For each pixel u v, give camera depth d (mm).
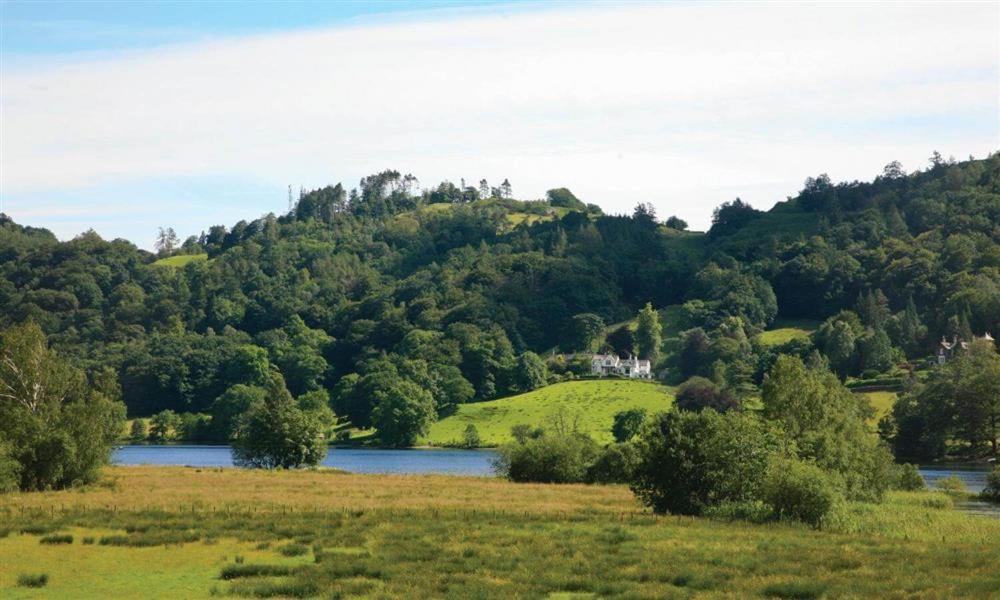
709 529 62000
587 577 45250
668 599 40750
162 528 61531
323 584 43594
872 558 50625
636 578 45625
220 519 65812
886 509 77250
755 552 52562
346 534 58844
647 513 71875
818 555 51469
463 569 47438
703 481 71688
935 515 74125
